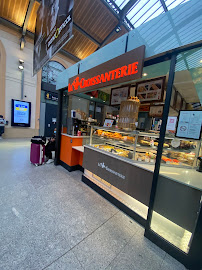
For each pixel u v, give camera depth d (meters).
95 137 2.54
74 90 2.51
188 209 1.21
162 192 1.36
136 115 2.13
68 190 2.23
